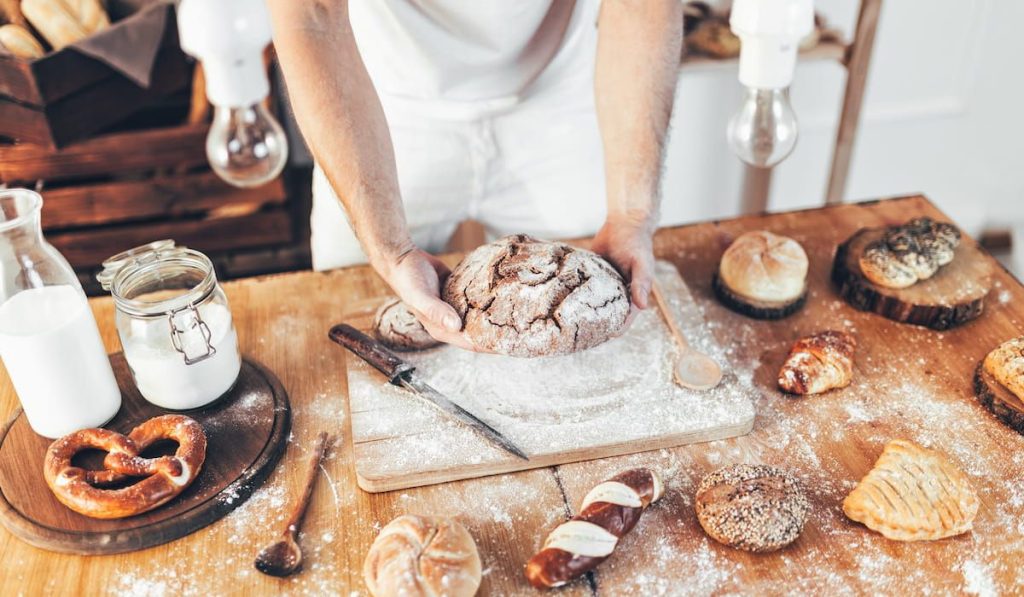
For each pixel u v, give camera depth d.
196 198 2.20
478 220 1.65
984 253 1.36
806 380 1.13
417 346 1.19
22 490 1.00
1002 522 0.96
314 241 1.60
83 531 0.95
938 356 1.21
